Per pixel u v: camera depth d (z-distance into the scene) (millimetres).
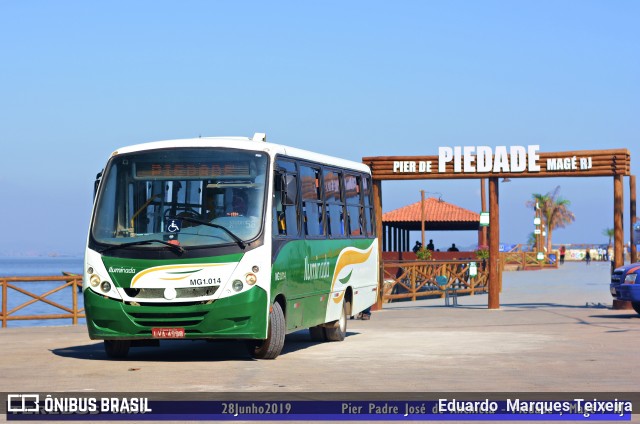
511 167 28953
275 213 15695
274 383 12664
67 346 18531
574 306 30734
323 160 18969
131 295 14922
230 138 17000
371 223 22516
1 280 25078
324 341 19547
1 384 12625
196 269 14828
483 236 54719
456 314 27656
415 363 15102
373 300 22469
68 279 25766
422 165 29469
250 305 14891
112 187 15570
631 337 19828
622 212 28406
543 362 15195
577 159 28438
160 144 15758
